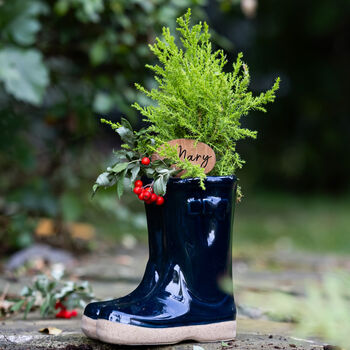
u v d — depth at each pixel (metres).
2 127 3.64
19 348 1.52
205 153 1.54
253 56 10.37
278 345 1.55
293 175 10.84
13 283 2.64
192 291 1.52
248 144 10.94
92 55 3.23
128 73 3.50
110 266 3.26
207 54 1.62
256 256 4.05
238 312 2.05
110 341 1.40
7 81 2.92
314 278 3.03
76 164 3.87
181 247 1.53
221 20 9.27
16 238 3.51
